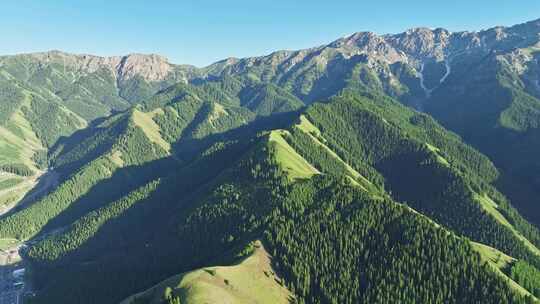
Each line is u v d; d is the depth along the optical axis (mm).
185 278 176875
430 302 191250
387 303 189250
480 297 192375
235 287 178750
